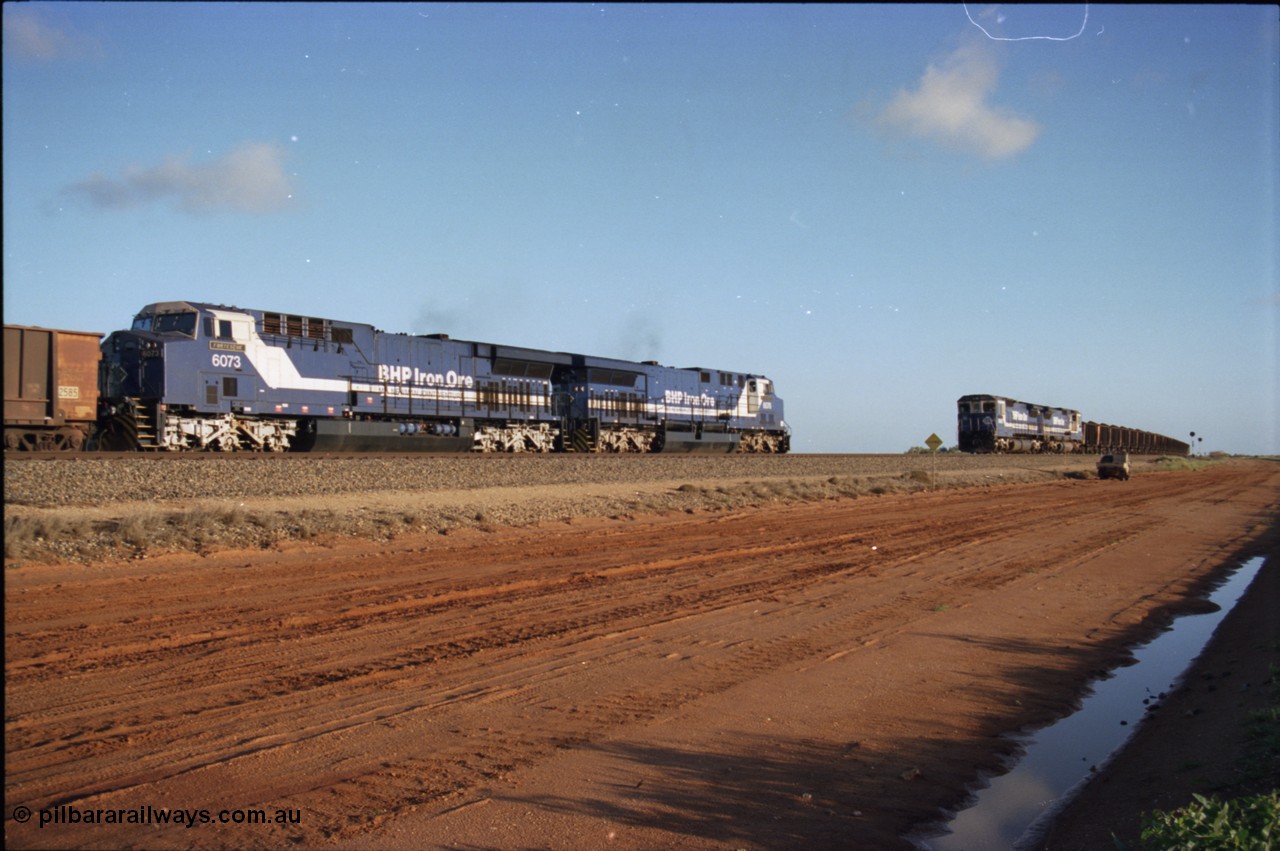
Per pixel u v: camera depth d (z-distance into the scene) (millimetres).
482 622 11828
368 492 24781
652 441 51719
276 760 6699
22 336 24453
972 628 13039
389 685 8766
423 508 22656
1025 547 22797
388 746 7102
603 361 47156
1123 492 47375
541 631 11461
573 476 32438
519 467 31641
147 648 9758
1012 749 8102
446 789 6289
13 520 15336
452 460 30234
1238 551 24594
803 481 41469
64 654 9336
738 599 14352
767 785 6742
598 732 7676
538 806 6082
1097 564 20500
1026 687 10156
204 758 6676
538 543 19719
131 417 27906
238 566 14930
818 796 6605
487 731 7570
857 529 25609
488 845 5461
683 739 7625
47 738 6945
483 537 20062
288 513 19750
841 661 10695
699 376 55344
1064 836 6105
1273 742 7281
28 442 25016
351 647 10211
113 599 12023
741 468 43219
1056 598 15953
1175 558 22469
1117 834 6004
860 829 6070
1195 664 11742
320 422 33188
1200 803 5891
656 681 9383
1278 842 4984
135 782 6176
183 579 13609
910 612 13938
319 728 7434
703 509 29125
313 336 33125
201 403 29078
